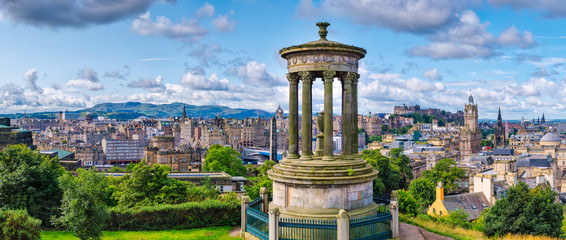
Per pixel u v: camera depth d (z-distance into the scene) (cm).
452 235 4191
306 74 3731
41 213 4725
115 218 4503
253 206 4009
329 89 3703
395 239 3556
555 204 5112
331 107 3734
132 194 6062
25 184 4659
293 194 3684
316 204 3600
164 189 6156
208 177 11594
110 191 6588
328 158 3731
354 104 3869
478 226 5747
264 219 3609
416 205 8469
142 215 4522
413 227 4275
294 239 3381
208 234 4269
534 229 4978
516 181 15000
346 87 3778
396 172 15900
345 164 3662
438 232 4256
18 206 4562
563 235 5356
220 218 4625
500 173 15288
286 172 3709
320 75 3953
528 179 15500
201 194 7038
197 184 11669
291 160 3825
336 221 3375
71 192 3816
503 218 5056
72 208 3741
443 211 10969
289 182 3647
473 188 13450
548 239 4794
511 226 5041
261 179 12212
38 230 3738
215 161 18925
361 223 3388
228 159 19850
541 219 5028
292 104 3906
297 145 3953
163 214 4531
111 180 7462
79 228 3781
